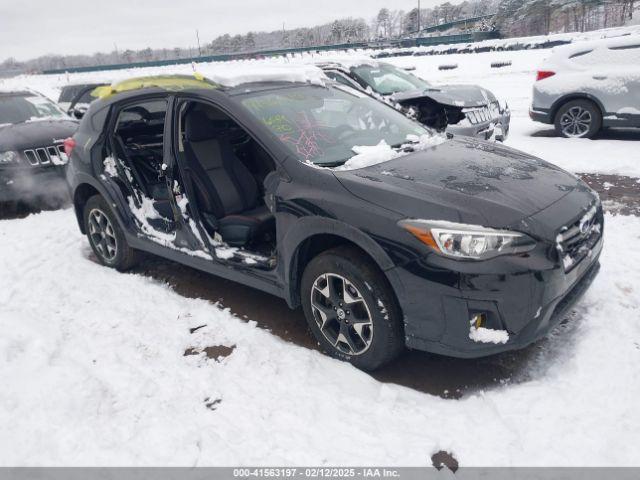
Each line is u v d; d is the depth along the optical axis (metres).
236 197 3.75
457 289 2.47
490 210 2.59
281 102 3.59
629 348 2.89
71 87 10.10
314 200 2.88
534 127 9.46
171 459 2.39
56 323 3.66
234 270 3.47
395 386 2.79
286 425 2.55
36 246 5.27
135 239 4.20
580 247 2.81
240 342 3.28
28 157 6.24
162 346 3.30
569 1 99.75
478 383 2.79
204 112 3.75
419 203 2.65
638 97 7.55
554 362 2.88
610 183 5.88
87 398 2.82
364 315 2.86
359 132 3.66
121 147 4.28
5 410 2.76
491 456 2.29
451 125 6.96
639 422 2.39
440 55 36.00
